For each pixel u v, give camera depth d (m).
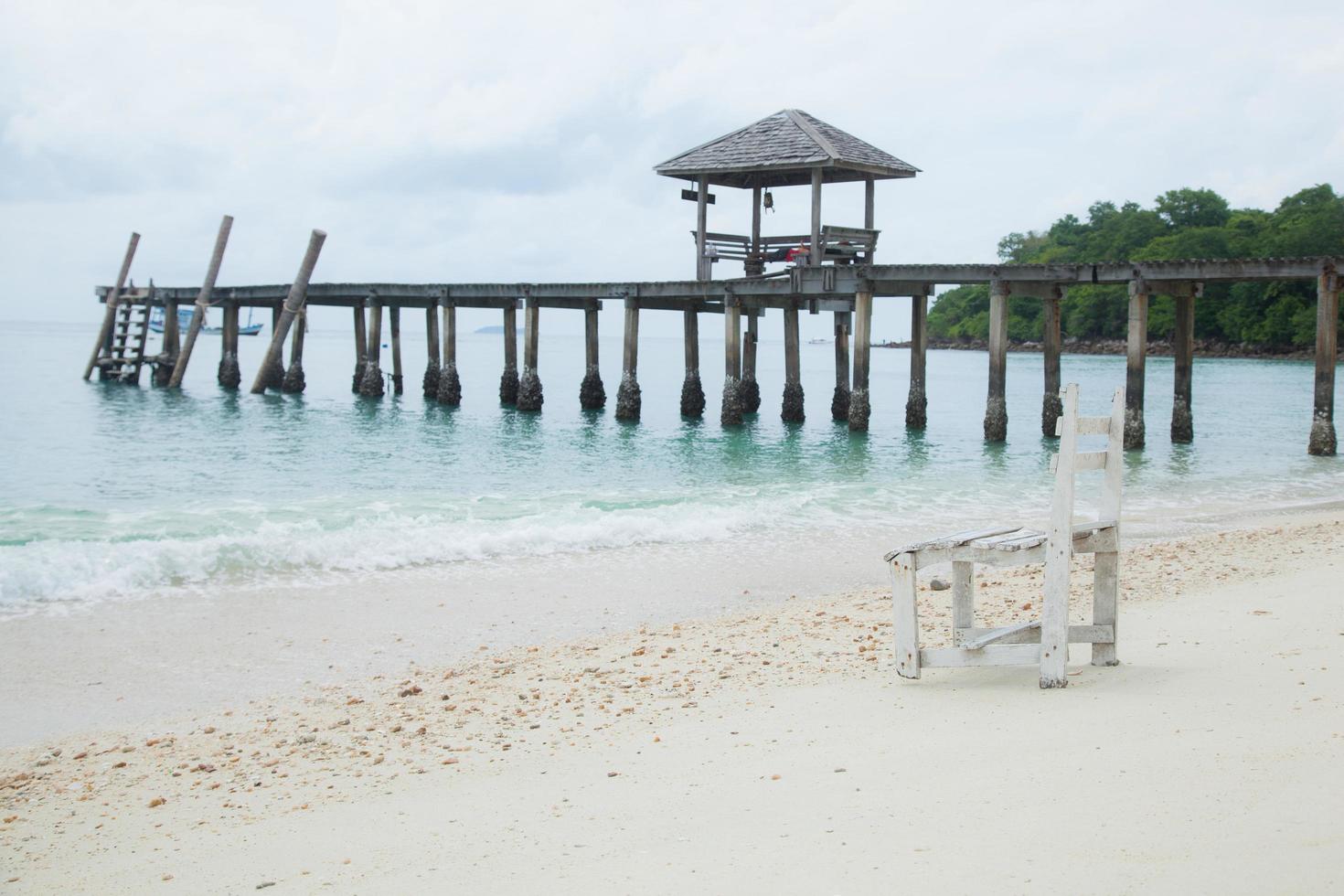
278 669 8.95
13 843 5.53
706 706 7.29
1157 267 23.06
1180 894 3.82
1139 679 6.75
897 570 7.43
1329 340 22.47
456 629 10.17
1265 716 5.76
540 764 6.27
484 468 21.97
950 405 44.31
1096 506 17.20
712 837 4.82
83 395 38.19
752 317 34.78
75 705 8.08
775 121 29.06
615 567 12.82
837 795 5.21
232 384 40.16
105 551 12.61
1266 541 13.07
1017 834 4.49
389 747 6.86
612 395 47.72
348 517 15.61
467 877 4.64
